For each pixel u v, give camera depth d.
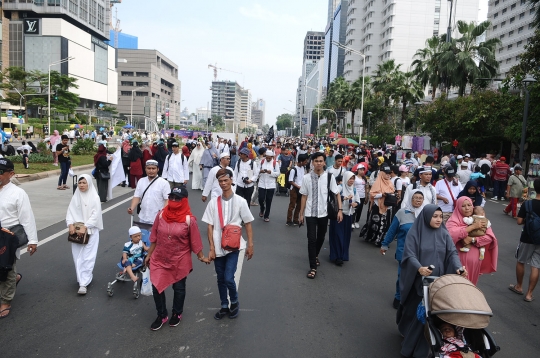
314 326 5.12
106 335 4.71
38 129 59.34
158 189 6.27
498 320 5.63
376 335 4.96
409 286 4.45
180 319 5.18
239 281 6.61
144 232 6.20
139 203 6.46
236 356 4.34
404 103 47.56
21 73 72.19
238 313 5.40
